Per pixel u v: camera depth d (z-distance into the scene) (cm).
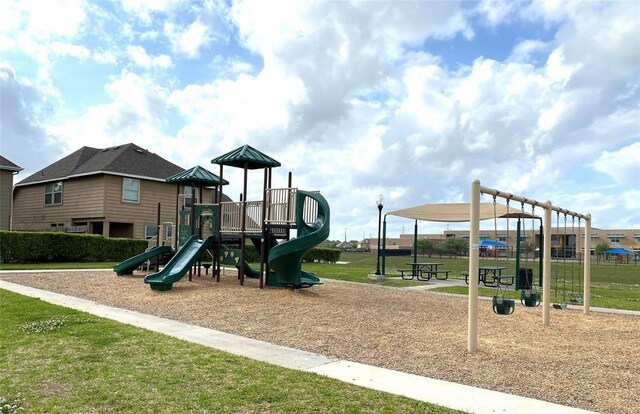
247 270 1559
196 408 429
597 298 1450
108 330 738
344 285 1636
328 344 707
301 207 1260
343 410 428
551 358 645
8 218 2503
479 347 701
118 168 2598
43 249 2191
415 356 643
